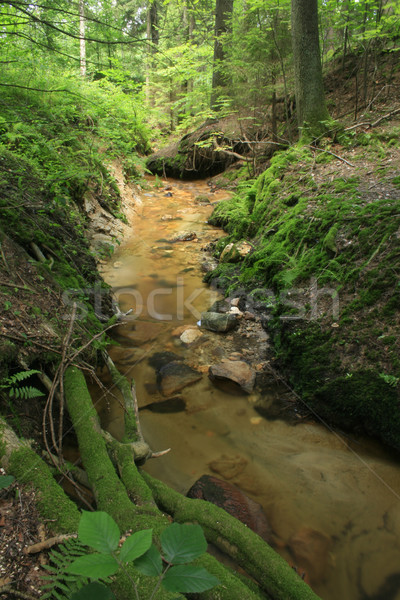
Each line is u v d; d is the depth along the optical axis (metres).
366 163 5.42
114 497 1.83
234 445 2.74
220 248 6.18
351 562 1.98
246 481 2.44
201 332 4.17
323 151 6.16
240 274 5.18
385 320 2.99
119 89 10.39
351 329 3.12
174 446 2.71
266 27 7.38
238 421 2.97
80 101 7.62
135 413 2.66
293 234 4.57
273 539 2.07
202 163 10.67
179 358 3.72
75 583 1.34
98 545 0.81
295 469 2.54
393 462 2.60
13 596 1.28
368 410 2.74
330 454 2.68
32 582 1.35
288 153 6.59
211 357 3.77
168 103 14.70
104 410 2.91
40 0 3.64
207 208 8.55
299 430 2.90
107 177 7.18
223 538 1.78
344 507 2.27
